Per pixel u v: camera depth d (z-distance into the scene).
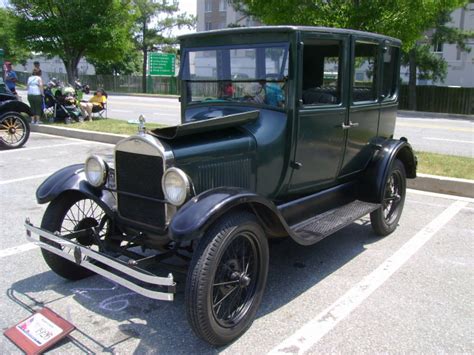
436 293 3.81
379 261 4.45
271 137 3.77
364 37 4.48
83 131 11.05
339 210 4.54
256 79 3.93
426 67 24.69
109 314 3.46
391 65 5.26
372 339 3.16
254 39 3.89
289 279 4.06
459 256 4.56
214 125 3.44
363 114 4.73
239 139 3.60
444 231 5.26
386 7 9.40
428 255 4.59
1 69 12.27
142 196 3.36
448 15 22.50
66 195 3.83
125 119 15.50
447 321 3.39
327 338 3.17
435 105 25.33
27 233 3.63
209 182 3.41
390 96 5.36
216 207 2.87
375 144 5.04
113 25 18.52
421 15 9.59
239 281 3.16
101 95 14.20
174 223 2.85
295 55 3.72
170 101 27.38
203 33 4.21
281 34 3.75
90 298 3.70
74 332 3.22
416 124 16.34
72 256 3.30
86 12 17.70
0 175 7.43
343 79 4.33
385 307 3.58
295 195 4.27
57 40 18.20
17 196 6.32
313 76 4.27
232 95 4.12
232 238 2.98
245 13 22.73
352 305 3.61
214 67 4.20
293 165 3.96
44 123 12.59
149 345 3.08
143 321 3.38
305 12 10.19
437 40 23.53
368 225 5.52
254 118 3.81
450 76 31.16
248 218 3.10
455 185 6.68
